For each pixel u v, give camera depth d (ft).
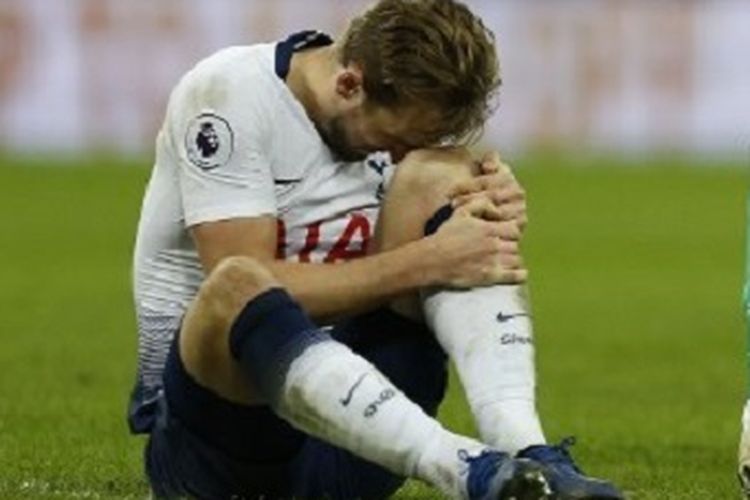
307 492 38.34
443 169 37.22
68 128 186.80
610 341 88.17
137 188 166.61
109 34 186.29
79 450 49.93
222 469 37.19
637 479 47.47
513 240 36.60
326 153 38.50
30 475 44.52
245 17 186.09
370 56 36.65
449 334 36.35
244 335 34.24
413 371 37.83
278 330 34.14
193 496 37.81
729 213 160.04
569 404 67.05
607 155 193.26
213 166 37.76
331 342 34.32
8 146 186.70
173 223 39.04
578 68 191.62
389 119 37.01
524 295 36.68
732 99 194.18
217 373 35.17
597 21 191.01
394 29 36.32
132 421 39.70
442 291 36.52
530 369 36.06
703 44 192.75
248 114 37.83
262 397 35.22
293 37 38.52
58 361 76.13
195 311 34.68
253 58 38.34
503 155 190.70
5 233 136.67
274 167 38.29
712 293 110.42
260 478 37.42
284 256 38.73
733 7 191.93
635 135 193.88
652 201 167.63
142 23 185.98
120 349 80.74
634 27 191.42
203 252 37.99
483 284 36.37
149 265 39.50
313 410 34.19
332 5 186.50
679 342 88.28
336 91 37.47
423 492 42.88
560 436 57.82
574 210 160.04
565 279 117.08
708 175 188.75
